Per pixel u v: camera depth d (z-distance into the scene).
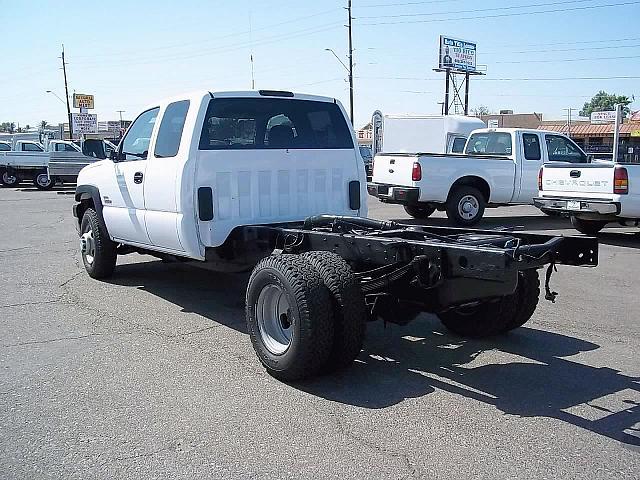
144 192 6.96
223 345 5.94
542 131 15.18
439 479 3.61
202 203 6.24
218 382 5.04
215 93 6.40
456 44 45.84
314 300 4.77
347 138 7.25
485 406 4.61
